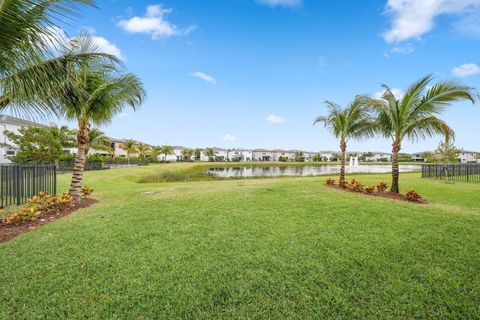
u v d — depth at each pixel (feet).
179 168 108.88
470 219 16.29
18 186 23.21
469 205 22.29
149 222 15.67
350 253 10.84
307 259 10.28
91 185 42.27
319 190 29.45
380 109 30.14
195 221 15.89
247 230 14.02
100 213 18.29
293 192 27.61
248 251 11.11
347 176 68.03
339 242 12.12
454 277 9.01
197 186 36.35
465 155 189.67
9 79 11.07
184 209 19.22
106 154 139.44
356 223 15.38
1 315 7.04
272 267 9.64
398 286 8.44
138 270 9.41
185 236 13.04
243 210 18.84
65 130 77.46
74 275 9.07
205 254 10.79
